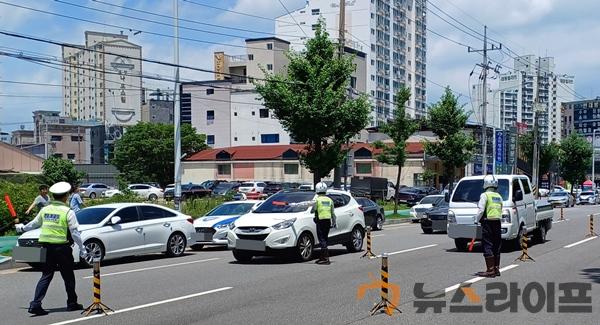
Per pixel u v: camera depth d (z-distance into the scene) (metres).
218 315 9.19
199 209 28.70
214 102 97.88
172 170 75.50
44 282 9.52
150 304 10.08
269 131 94.19
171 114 119.50
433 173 54.62
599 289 11.42
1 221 22.28
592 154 78.06
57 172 49.06
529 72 69.38
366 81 100.06
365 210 26.30
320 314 9.21
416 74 121.88
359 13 104.56
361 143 66.44
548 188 70.69
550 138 76.31
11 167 65.31
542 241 20.53
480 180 17.86
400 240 21.61
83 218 15.83
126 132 76.25
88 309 9.48
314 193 16.62
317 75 28.41
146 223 16.70
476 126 65.56
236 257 15.77
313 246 15.84
